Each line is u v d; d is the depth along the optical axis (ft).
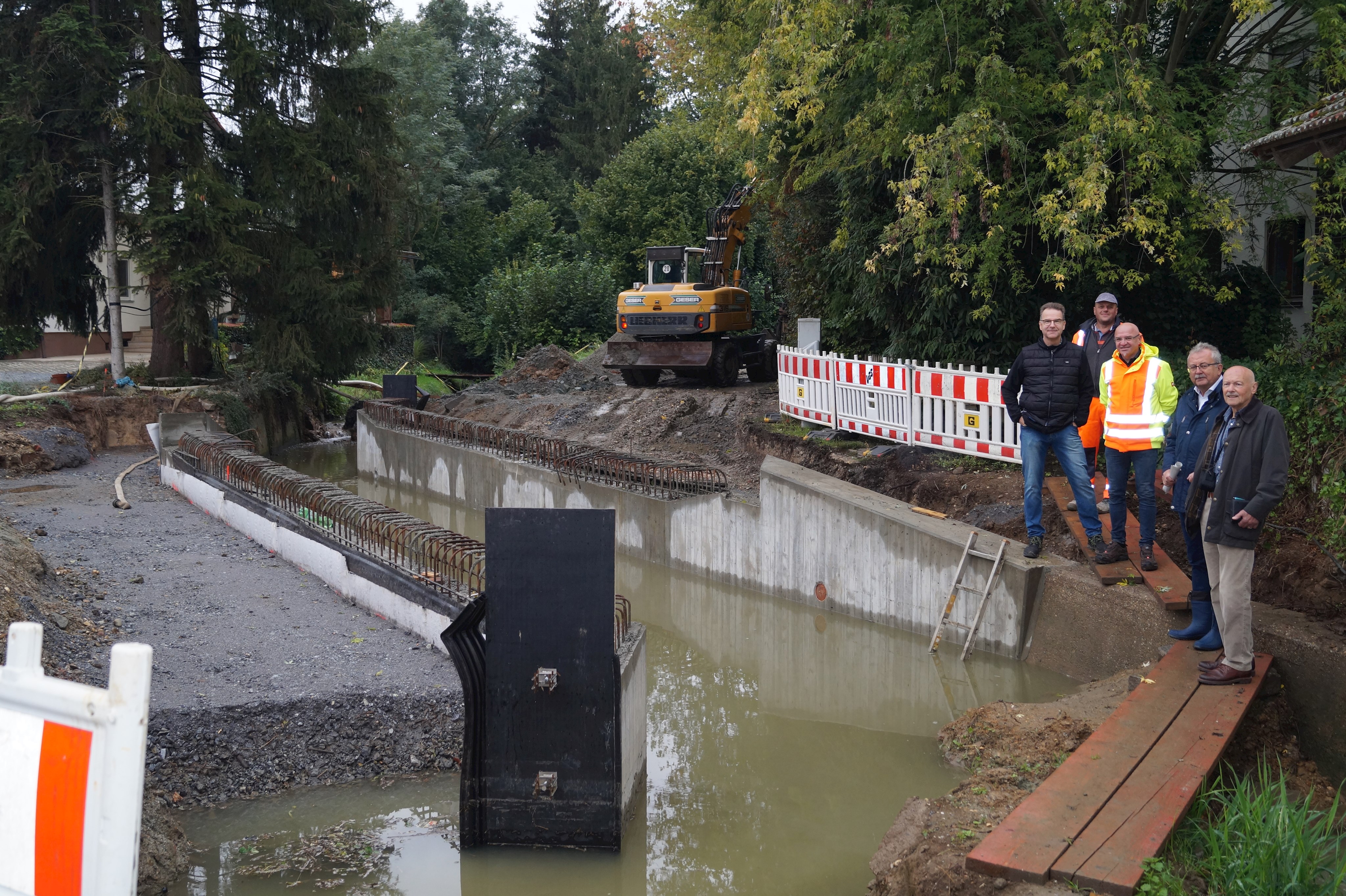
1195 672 21.30
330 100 74.02
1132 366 26.89
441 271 143.74
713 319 69.56
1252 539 19.74
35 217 65.16
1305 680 20.76
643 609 42.63
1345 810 18.10
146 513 45.68
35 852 7.29
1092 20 35.19
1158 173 35.06
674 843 21.06
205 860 19.44
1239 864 14.47
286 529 37.37
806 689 32.12
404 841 20.38
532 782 19.83
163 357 76.13
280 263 73.10
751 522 41.11
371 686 24.97
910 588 34.32
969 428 39.01
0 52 64.39
